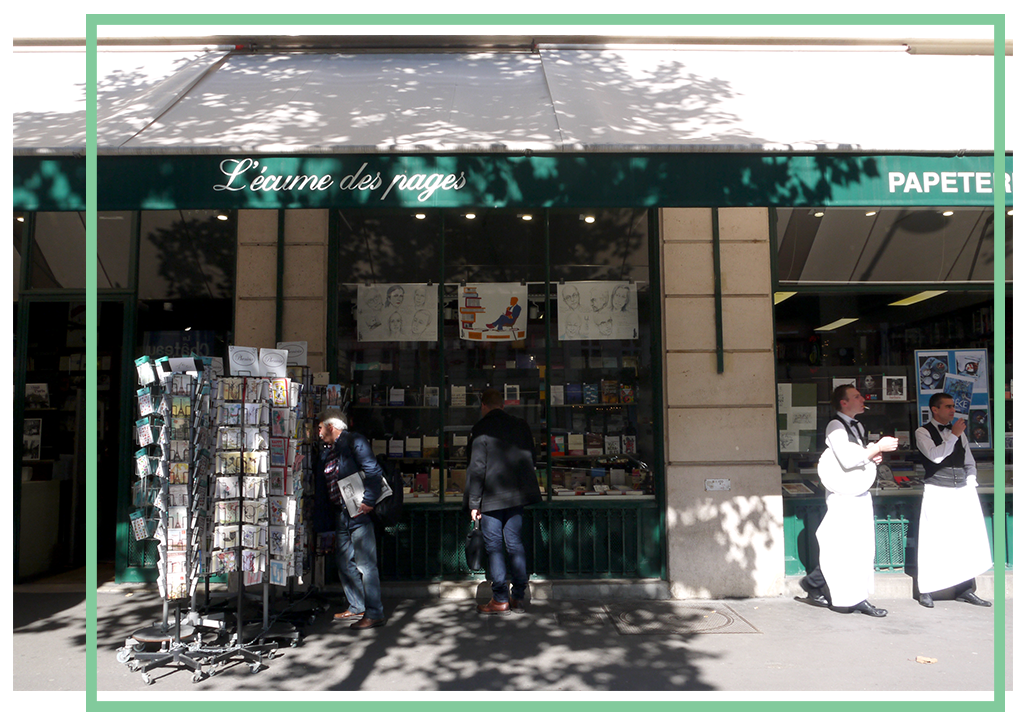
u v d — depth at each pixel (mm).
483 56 7496
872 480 5926
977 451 6809
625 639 5223
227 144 4488
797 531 6602
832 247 6781
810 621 5672
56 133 4992
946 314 6879
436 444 6676
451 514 6559
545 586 6355
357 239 6801
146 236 6895
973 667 4664
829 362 6742
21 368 6984
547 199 4477
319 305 6613
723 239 6645
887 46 7426
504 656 4867
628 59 7277
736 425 6504
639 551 6535
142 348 6836
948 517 6094
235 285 6660
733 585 6371
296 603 5922
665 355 6551
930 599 6129
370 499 5387
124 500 6727
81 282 6984
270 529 5020
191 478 4699
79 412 7902
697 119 5484
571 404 6711
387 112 5598
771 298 6641
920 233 6867
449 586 6359
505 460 5898
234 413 4891
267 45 7582
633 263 6789
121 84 6555
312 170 4441
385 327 6746
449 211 6852
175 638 4660
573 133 4898
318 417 5730
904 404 6793
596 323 6773
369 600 5469
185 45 7488
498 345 6770
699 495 6430
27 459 7152
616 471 6656
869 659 4820
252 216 6703
